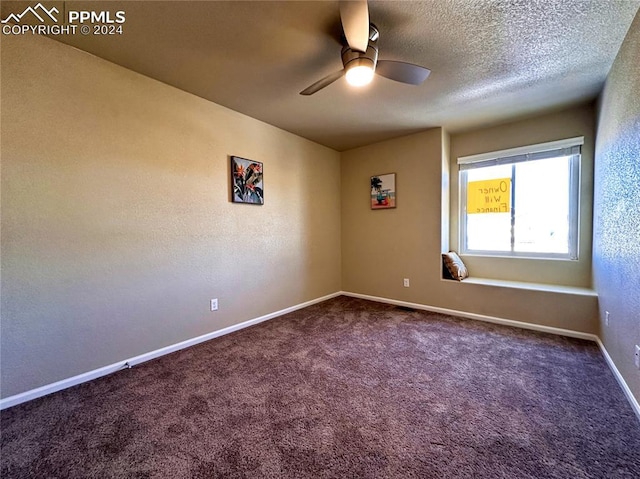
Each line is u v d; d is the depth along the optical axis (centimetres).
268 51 194
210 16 160
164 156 237
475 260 361
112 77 206
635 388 161
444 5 154
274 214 338
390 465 126
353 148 426
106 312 207
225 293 286
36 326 177
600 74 223
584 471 121
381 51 195
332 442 139
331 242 430
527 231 329
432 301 358
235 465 127
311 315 345
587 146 286
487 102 274
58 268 185
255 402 172
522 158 323
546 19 164
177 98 244
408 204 375
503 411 162
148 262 229
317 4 152
